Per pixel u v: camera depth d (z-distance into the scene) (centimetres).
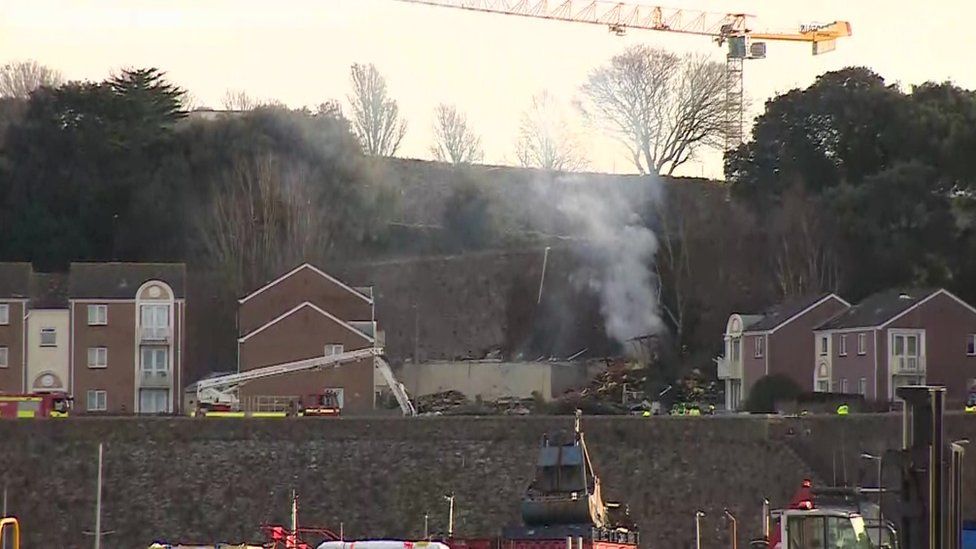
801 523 17250
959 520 11769
